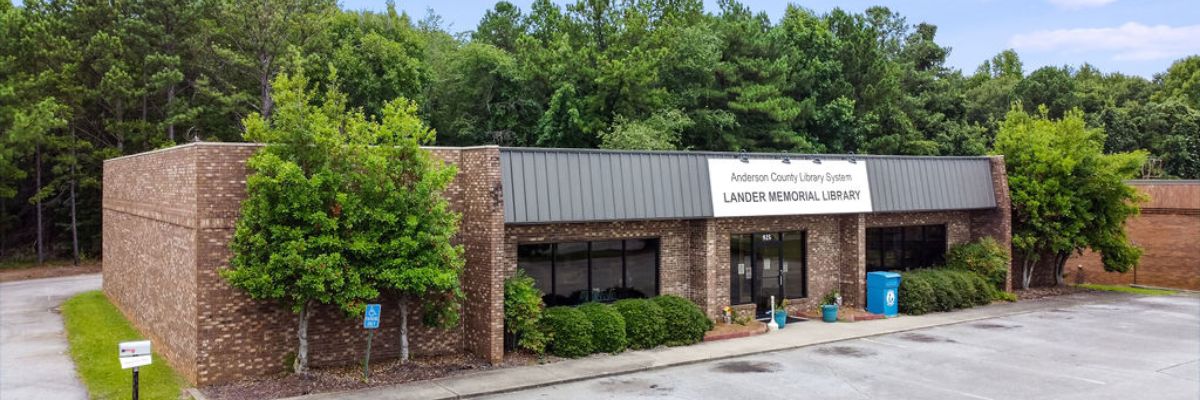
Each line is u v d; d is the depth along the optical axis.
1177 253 34.66
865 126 49.97
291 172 14.61
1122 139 66.62
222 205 15.77
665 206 21.02
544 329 18.91
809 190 24.02
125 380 16.36
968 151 55.59
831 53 52.62
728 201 22.27
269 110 44.38
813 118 48.50
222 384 15.71
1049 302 28.95
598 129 42.12
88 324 23.47
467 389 15.75
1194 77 81.19
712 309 22.20
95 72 44.12
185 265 16.44
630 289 21.70
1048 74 68.50
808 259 25.42
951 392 16.05
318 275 14.92
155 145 44.09
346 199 15.21
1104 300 29.64
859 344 21.02
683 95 45.03
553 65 44.72
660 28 48.16
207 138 46.91
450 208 18.73
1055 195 30.02
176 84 46.28
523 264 19.83
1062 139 30.47
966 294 26.97
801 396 15.70
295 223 15.45
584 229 20.62
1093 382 16.92
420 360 18.19
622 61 41.53
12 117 38.53
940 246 29.28
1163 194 35.19
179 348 17.14
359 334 17.64
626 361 18.41
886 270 27.70
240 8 44.00
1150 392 16.11
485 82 47.94
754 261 24.20
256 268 14.89
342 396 15.10
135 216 23.05
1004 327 23.62
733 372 17.77
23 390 15.90
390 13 51.62
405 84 45.75
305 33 44.91
